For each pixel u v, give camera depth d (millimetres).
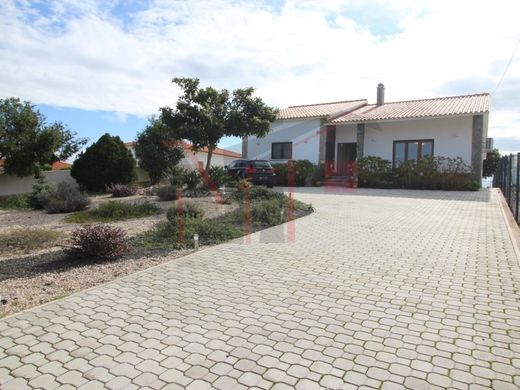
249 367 2779
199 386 2557
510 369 2723
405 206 11703
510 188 11367
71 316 3682
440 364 2793
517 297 4094
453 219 9133
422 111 19672
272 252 6156
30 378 2662
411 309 3791
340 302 3994
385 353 2951
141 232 7863
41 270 5242
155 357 2930
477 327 3385
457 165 18062
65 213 11508
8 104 16938
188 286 4535
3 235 7414
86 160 19016
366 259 5664
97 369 2771
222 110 14945
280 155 23641
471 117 18266
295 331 3338
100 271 5176
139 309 3846
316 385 2553
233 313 3738
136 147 21109
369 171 19750
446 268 5164
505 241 6738
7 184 17953
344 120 21000
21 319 3615
